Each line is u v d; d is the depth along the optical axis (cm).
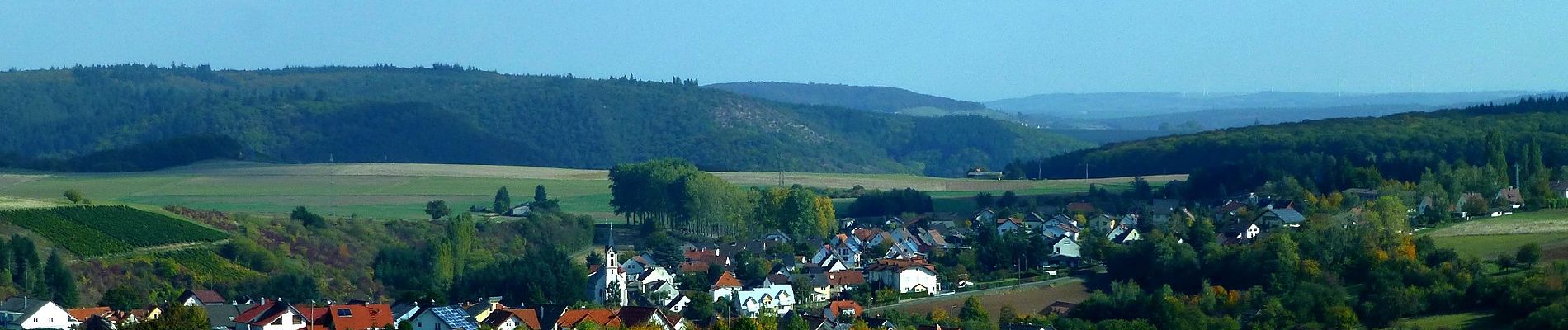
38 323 16825
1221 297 18725
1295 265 19425
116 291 18775
